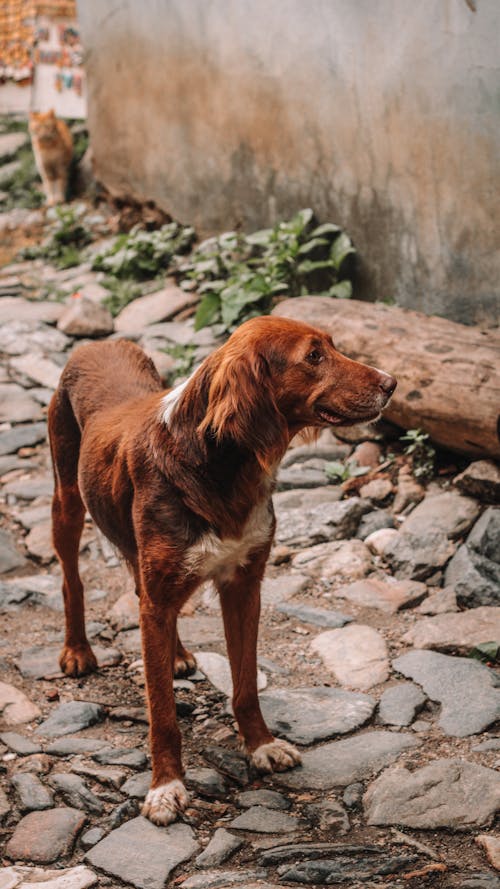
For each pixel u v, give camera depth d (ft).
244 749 12.34
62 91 40.68
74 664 14.47
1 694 13.87
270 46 25.67
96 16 31.99
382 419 20.35
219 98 27.96
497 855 10.11
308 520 18.22
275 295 26.08
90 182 36.91
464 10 20.43
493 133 20.43
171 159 30.60
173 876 10.32
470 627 14.79
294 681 14.14
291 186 26.35
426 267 22.81
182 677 14.29
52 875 10.36
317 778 11.83
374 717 13.10
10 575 17.87
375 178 23.57
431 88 21.49
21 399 23.99
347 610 15.94
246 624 12.05
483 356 18.42
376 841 10.64
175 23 28.76
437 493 18.51
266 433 10.43
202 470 10.92
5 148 40.63
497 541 16.39
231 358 10.48
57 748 12.64
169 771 11.45
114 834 10.98
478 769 11.50
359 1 22.79
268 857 10.40
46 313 27.78
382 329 19.94
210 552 11.10
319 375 10.63
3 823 11.35
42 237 34.68
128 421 12.30
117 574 17.62
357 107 23.52
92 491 12.59
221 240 27.14
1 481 20.98
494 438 17.76
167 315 26.78
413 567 16.70
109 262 29.55
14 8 40.55
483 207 21.07
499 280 21.17
